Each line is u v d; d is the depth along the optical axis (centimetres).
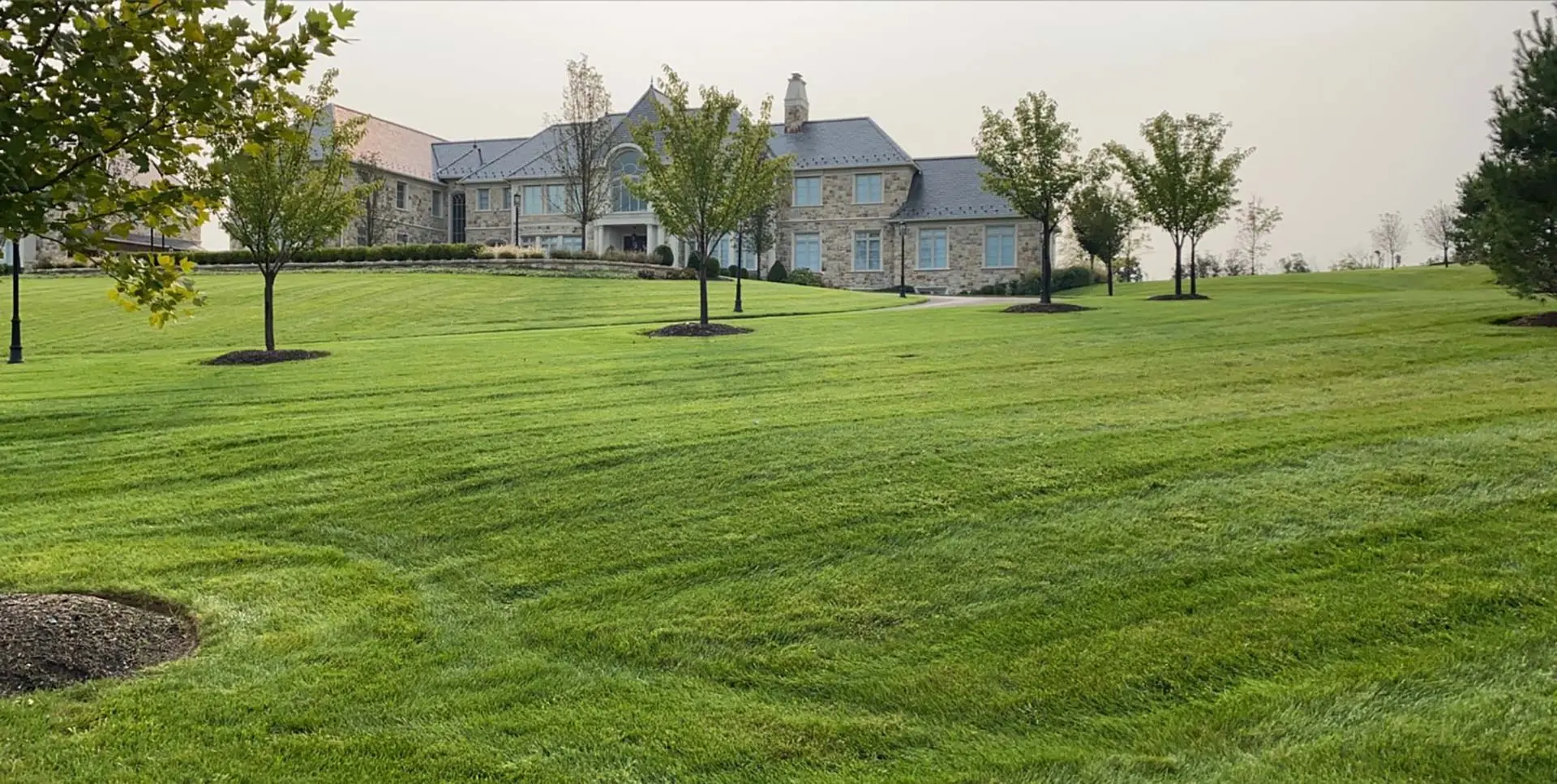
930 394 1062
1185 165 2847
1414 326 1523
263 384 1305
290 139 471
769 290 3334
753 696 405
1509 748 336
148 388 1298
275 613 500
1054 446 763
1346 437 746
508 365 1455
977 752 357
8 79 393
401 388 1234
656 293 3072
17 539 638
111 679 417
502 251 3834
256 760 355
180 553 600
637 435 867
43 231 428
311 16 438
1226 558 517
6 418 1055
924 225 4838
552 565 564
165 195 456
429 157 5706
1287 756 342
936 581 511
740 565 549
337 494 726
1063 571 514
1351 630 430
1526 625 423
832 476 707
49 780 340
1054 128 2406
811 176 5006
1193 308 2225
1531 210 1462
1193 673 405
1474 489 597
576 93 4453
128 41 407
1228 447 735
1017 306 2366
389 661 440
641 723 382
